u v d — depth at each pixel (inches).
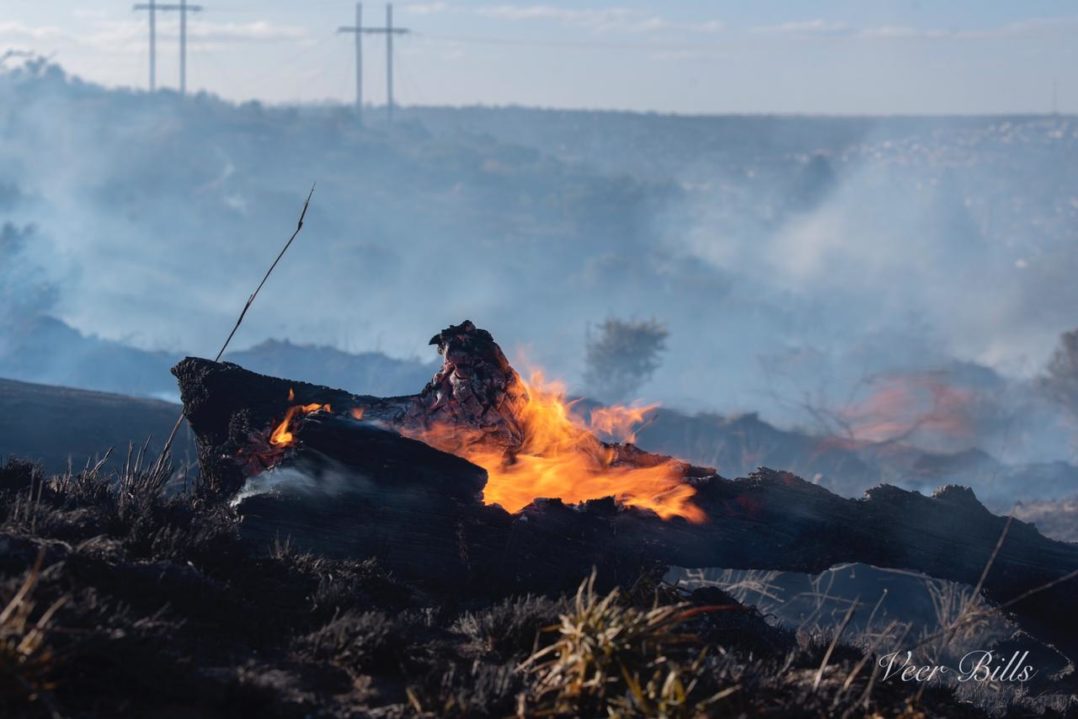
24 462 379.2
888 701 284.7
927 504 390.9
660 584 339.6
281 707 227.0
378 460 374.6
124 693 219.9
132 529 313.1
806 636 365.4
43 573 247.6
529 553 368.2
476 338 402.0
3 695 197.6
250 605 288.7
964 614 327.3
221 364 406.0
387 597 332.2
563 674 246.7
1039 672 419.2
